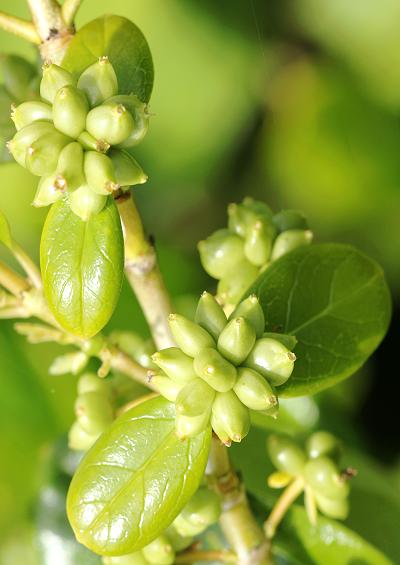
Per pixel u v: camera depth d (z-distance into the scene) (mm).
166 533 257
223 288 269
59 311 237
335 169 447
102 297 236
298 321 260
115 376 268
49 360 356
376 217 442
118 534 236
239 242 270
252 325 238
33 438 352
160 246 433
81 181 233
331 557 278
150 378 238
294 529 281
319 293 261
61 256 237
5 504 348
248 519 261
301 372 258
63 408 354
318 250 262
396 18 446
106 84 236
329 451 270
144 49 251
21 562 346
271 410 235
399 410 384
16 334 357
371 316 262
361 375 389
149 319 260
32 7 250
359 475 312
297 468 267
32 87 271
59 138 234
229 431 233
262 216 271
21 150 235
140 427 240
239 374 234
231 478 257
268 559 263
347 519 297
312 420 330
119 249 237
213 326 238
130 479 238
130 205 246
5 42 415
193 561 261
